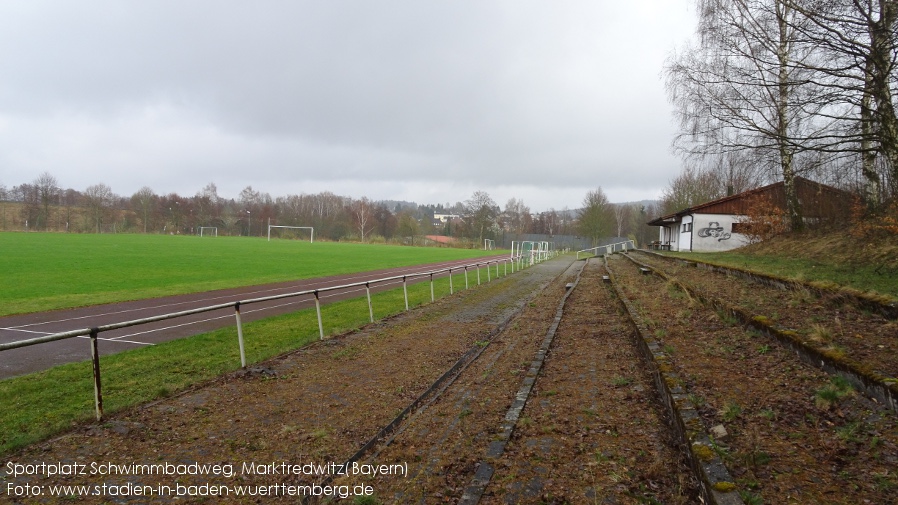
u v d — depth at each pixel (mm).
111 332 11078
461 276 28578
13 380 7207
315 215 105062
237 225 101688
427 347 9523
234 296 17484
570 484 3695
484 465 4082
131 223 88312
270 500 3803
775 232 22812
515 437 4703
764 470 3344
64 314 13250
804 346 5359
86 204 82688
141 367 8086
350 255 46938
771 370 5367
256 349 9680
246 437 5066
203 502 3771
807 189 20484
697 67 16969
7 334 10695
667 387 5184
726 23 15758
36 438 4926
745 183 18266
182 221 96062
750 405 4520
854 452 3447
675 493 3424
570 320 11867
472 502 3469
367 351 9117
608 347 8523
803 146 12648
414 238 94750
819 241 16828
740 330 7258
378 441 4969
